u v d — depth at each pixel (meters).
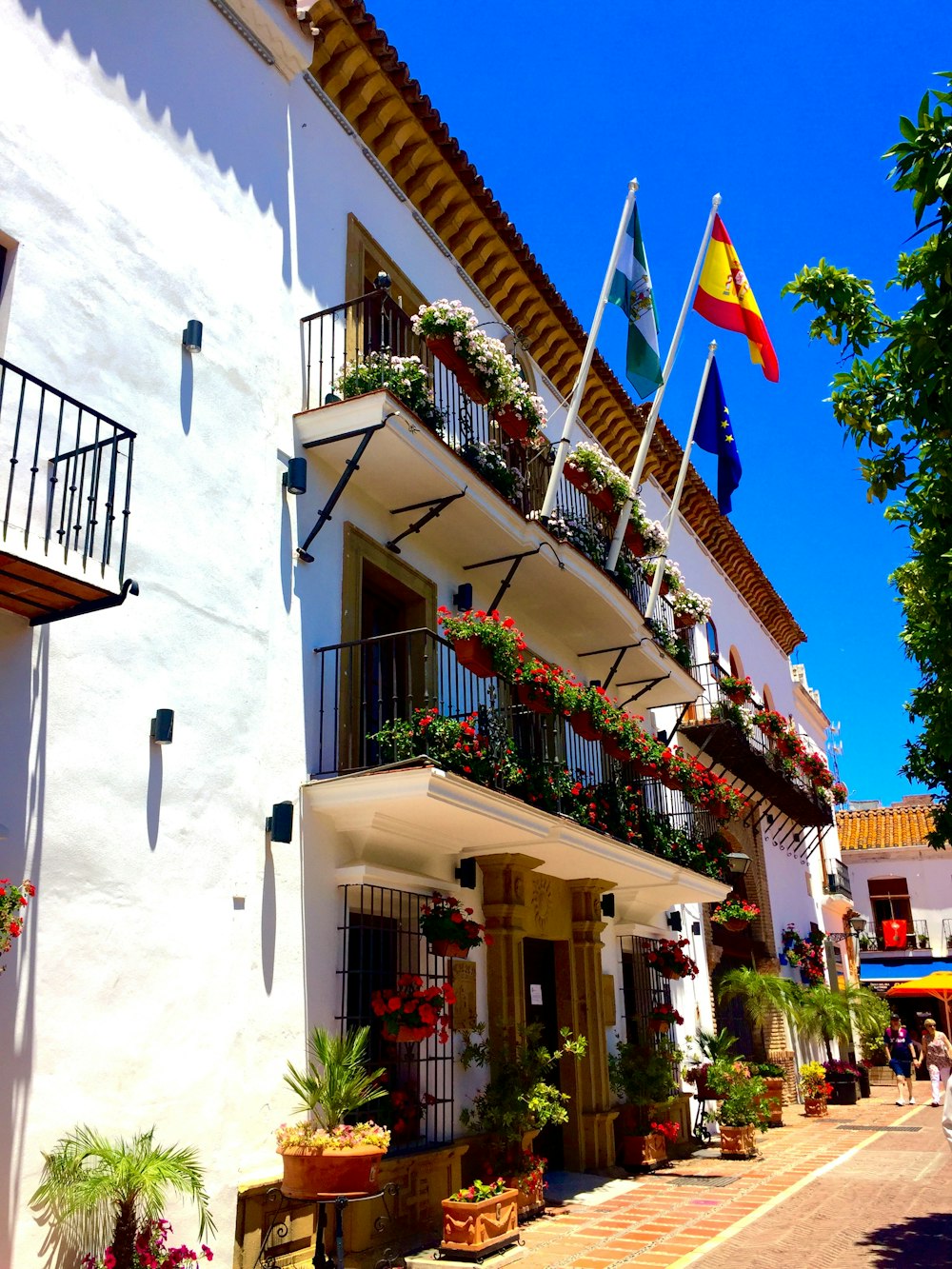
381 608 9.13
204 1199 5.20
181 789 6.12
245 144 7.90
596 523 12.10
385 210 9.88
